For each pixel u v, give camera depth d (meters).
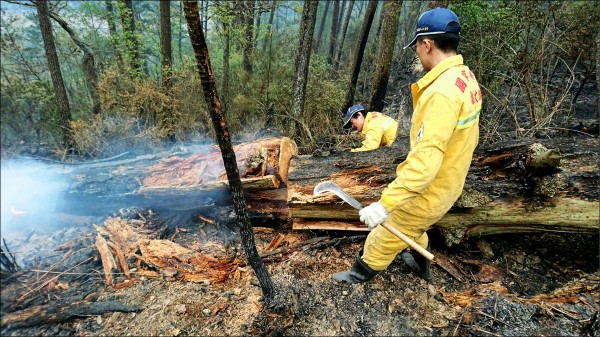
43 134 6.60
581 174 2.36
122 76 6.42
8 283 2.33
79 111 7.52
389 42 6.67
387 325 2.07
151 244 2.65
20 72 7.94
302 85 5.68
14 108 6.27
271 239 2.95
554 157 2.18
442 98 1.54
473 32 4.73
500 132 4.13
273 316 2.06
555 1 4.56
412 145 1.79
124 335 1.97
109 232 2.83
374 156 2.94
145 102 6.04
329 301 2.22
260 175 2.84
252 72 7.73
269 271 2.44
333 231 2.93
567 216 2.39
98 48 9.14
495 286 2.38
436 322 2.07
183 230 3.08
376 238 2.06
